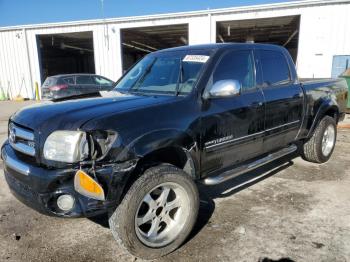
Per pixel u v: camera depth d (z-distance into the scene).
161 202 2.95
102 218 3.71
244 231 3.37
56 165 2.62
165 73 3.83
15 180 2.87
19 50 21.06
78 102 3.18
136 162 2.70
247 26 19.59
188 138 3.11
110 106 2.95
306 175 5.05
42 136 2.70
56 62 32.59
